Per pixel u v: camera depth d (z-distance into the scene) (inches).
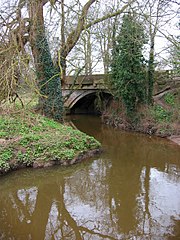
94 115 871.7
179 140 470.3
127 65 566.9
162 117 545.3
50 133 378.6
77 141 371.2
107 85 690.8
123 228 204.5
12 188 287.0
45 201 258.1
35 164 322.0
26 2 338.0
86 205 246.7
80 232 201.8
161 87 647.8
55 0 348.2
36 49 455.2
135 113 594.6
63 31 418.6
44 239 194.5
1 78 341.7
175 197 253.8
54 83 509.0
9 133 356.5
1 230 205.9
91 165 353.4
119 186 285.9
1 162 297.4
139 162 368.5
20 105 476.4
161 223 208.2
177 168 342.0
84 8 402.6
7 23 321.1
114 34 610.2
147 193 265.3
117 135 550.3
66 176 318.0
